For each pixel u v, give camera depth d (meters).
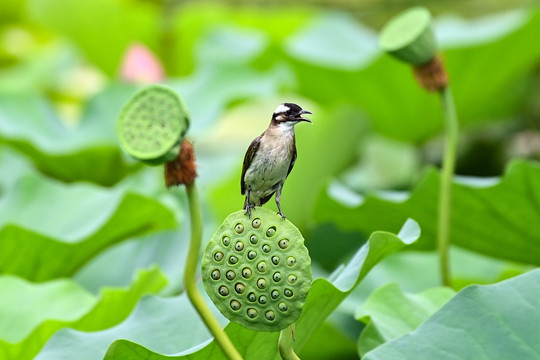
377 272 5.15
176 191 5.83
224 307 3.68
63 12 9.48
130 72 7.50
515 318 3.80
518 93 8.26
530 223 4.59
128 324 4.05
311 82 7.14
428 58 4.41
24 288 4.39
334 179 7.28
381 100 7.11
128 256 5.34
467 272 5.50
